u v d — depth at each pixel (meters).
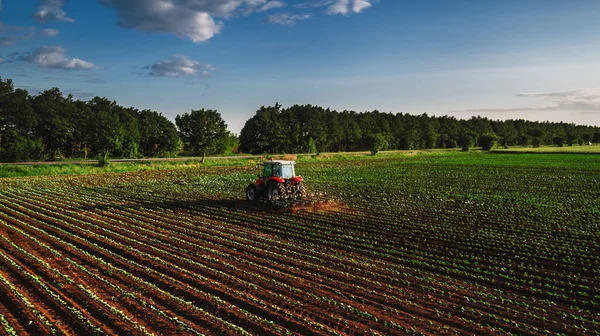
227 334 7.74
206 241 14.49
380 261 12.39
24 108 60.00
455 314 8.73
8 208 20.50
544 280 10.83
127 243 14.11
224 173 41.56
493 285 10.53
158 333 7.78
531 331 7.98
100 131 64.50
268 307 8.91
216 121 54.53
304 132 100.06
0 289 9.65
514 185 31.48
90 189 28.66
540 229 16.56
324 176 38.75
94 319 8.28
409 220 18.34
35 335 7.70
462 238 15.15
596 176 37.81
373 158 70.12
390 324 8.17
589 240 14.85
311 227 16.94
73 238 14.53
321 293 9.74
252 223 17.72
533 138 145.25
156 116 83.69
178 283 10.23
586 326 8.28
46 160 54.34
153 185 31.23
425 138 128.12
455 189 29.14
